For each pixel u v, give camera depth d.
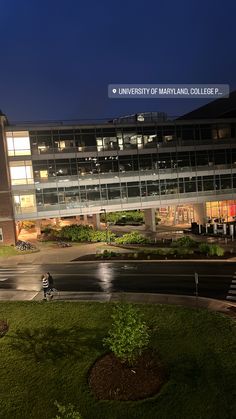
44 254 40.91
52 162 48.59
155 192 52.56
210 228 48.22
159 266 31.53
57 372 15.63
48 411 13.41
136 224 60.47
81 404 13.52
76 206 49.75
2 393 14.66
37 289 27.42
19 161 47.53
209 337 17.30
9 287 28.52
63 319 20.61
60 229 53.62
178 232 50.88
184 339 17.34
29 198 48.09
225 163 55.50
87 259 36.34
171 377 14.48
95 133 49.91
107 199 50.78
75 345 17.61
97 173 50.25
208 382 14.02
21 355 17.17
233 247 37.75
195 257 33.22
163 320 19.47
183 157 53.38
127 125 50.91
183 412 12.70
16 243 46.84
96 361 16.09
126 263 33.50
